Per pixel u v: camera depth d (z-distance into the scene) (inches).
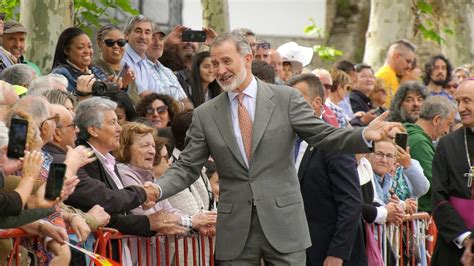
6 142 395.9
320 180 521.7
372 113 717.9
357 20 1288.1
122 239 469.4
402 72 874.1
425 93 712.4
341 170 516.7
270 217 468.4
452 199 540.7
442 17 1242.0
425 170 649.0
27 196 389.1
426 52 1093.1
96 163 471.8
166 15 1198.3
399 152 599.2
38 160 395.5
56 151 449.1
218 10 962.1
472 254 525.0
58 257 426.3
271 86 481.4
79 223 428.5
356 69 802.8
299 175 523.8
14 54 643.5
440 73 888.9
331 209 522.6
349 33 1286.9
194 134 482.0
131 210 487.8
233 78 469.4
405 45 872.3
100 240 452.4
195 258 501.7
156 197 469.7
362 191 561.6
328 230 522.0
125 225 463.8
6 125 427.5
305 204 523.8
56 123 443.2
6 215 385.7
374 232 566.3
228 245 472.1
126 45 668.1
